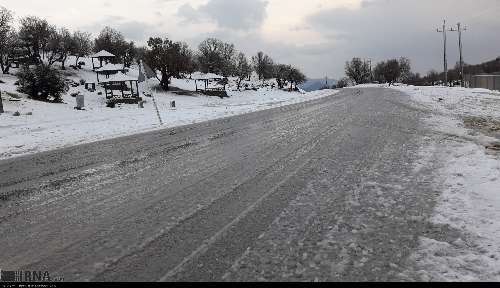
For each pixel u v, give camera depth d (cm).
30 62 6888
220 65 12031
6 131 1970
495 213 582
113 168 988
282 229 542
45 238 538
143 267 445
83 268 447
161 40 7025
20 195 766
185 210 635
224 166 956
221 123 1970
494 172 801
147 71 2148
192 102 5841
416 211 598
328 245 488
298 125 1723
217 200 682
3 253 495
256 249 482
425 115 1934
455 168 855
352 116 1984
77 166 1038
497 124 1577
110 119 2553
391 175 817
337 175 830
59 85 4112
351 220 568
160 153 1177
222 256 466
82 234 548
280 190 732
